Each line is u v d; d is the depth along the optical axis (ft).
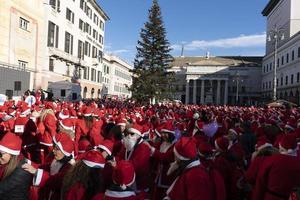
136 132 22.86
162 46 183.52
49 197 17.13
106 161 18.66
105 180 16.93
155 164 24.89
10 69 111.34
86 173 15.25
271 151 20.26
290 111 84.17
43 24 150.20
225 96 362.53
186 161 15.24
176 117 62.95
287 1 255.91
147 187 22.30
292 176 16.87
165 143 25.63
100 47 265.13
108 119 43.98
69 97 140.87
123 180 14.11
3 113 43.06
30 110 45.01
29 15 135.95
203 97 365.40
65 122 27.07
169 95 181.06
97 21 254.27
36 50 143.43
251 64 362.53
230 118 56.95
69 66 190.90
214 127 32.32
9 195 15.55
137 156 21.99
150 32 183.52
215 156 22.81
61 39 175.52
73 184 15.20
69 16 188.34
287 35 254.47
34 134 28.07
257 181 17.98
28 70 130.21
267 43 323.16
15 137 16.38
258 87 359.46
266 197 17.33
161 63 183.93
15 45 125.49
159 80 178.81
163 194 23.72
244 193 22.20
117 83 335.06
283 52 259.19
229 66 364.38
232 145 26.13
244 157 27.63
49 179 17.10
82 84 216.95
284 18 264.11
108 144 20.27
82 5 213.25
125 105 110.22
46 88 153.89
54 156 18.90
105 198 14.17
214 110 95.61
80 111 50.24
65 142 18.34
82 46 214.90
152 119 48.03
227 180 22.02
